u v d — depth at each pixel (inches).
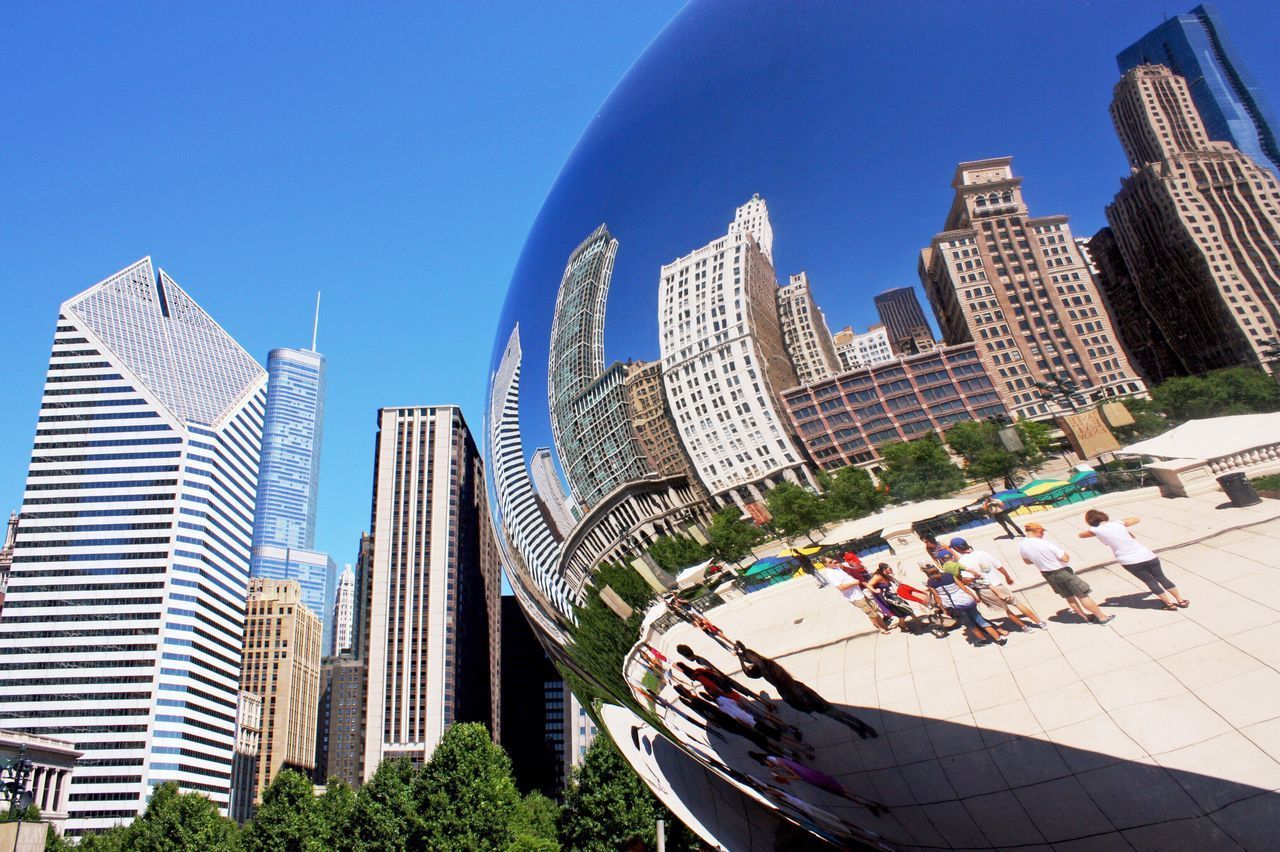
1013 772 117.7
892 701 127.4
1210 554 105.5
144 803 6574.8
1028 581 116.6
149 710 6953.7
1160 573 108.2
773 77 144.8
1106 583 111.3
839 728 135.2
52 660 7135.8
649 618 161.6
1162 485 108.5
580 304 175.9
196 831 3161.9
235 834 3353.8
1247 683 101.2
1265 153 106.2
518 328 208.8
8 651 7145.7
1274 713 99.6
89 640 7229.3
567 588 187.0
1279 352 103.4
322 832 2915.8
